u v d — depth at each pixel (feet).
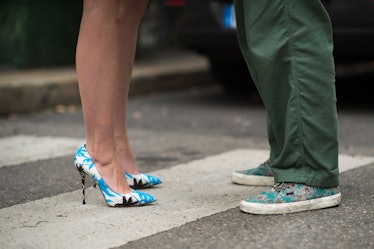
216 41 27.37
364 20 24.61
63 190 15.08
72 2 35.63
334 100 12.70
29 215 12.98
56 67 34.91
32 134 22.54
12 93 27.50
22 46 34.17
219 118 25.76
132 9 14.30
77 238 11.58
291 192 12.85
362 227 12.00
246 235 11.62
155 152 19.33
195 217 12.69
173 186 15.19
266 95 12.77
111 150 13.53
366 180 15.44
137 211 13.14
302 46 12.47
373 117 25.54
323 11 12.50
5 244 11.31
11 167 17.42
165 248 11.07
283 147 12.92
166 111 27.81
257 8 12.53
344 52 25.58
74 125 24.66
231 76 31.48
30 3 34.04
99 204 13.71
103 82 13.29
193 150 19.54
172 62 38.32
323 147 12.80
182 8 27.81
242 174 15.26
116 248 11.10
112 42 13.25
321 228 11.94
